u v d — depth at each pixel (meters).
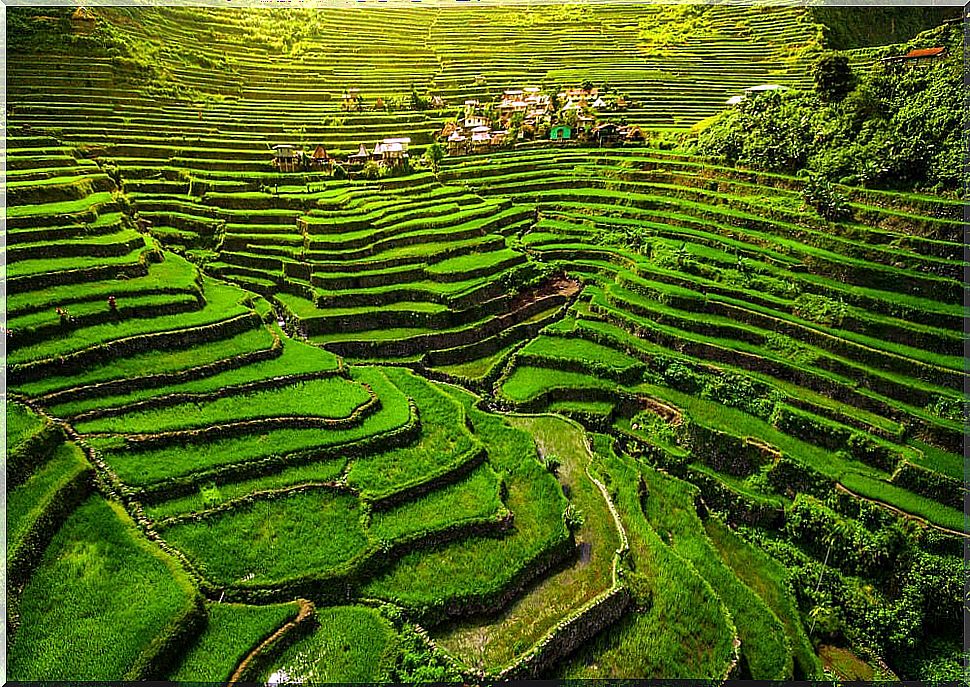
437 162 75.31
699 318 46.53
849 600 31.09
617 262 56.78
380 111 88.38
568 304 52.84
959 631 29.95
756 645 28.28
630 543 31.97
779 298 47.75
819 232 52.25
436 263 54.66
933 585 30.34
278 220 59.94
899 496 33.69
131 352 37.31
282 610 25.61
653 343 46.25
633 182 68.06
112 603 24.44
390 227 58.88
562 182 71.31
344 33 118.38
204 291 47.59
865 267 46.88
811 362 42.12
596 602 27.91
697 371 43.34
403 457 34.22
